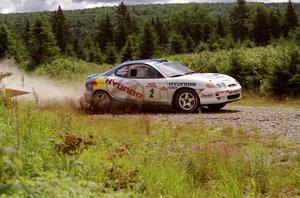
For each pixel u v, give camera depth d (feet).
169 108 44.47
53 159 18.67
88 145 23.38
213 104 42.34
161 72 42.80
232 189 17.70
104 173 18.84
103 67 126.82
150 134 29.76
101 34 408.26
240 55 61.93
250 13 444.96
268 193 18.42
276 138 27.25
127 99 43.86
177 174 19.33
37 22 239.50
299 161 21.58
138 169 19.94
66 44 370.53
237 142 26.66
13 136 19.15
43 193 12.64
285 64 54.60
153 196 17.30
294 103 51.80
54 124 27.55
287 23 408.26
